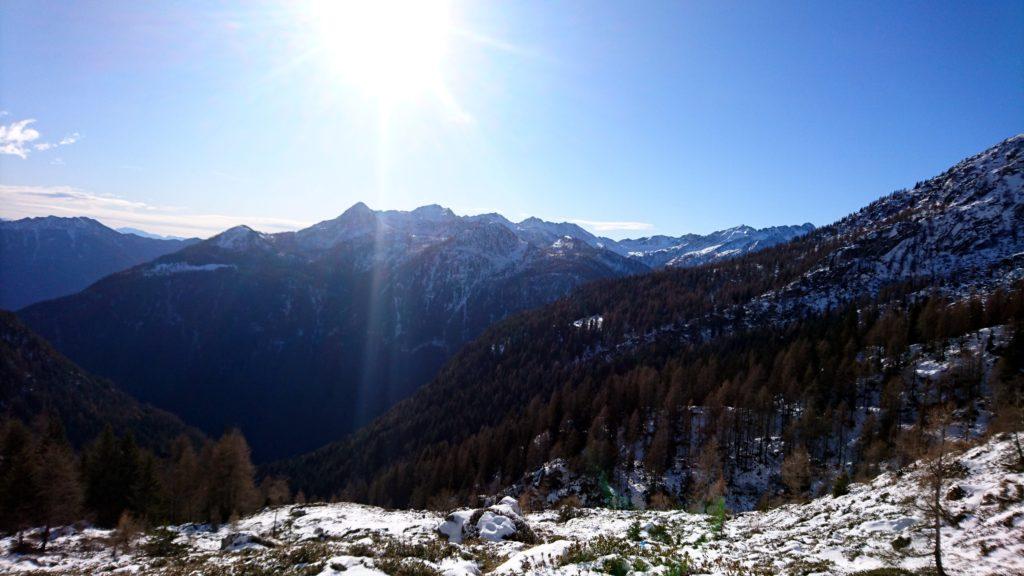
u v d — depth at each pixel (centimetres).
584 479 8350
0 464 6009
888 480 4034
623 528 4000
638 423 9519
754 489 7644
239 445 7256
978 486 3038
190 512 7081
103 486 6619
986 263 17388
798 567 2359
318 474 15712
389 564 2056
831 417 8269
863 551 2752
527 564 2047
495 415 14962
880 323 11375
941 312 11256
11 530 4925
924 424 7475
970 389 8056
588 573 1919
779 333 14412
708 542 3191
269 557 2617
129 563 3934
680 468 8462
